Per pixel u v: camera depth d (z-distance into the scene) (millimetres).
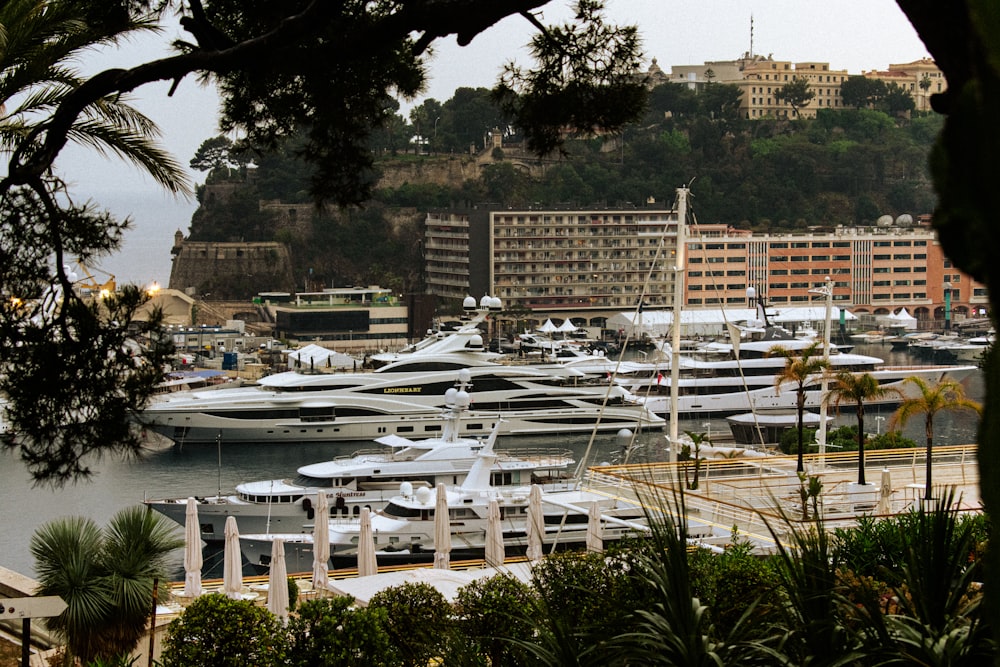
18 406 20312
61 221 21625
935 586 16234
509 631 23812
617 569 23484
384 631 24469
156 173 23922
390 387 140625
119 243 22172
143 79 19547
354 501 84625
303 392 138625
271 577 42281
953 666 14773
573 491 69625
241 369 197125
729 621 19609
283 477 117250
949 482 58375
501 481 78000
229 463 123875
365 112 22062
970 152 7254
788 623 15898
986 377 7691
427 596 25875
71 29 22547
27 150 21953
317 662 23953
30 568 80250
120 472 113938
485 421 140500
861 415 72062
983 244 7258
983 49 7031
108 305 21172
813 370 82562
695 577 19906
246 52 18484
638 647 15484
